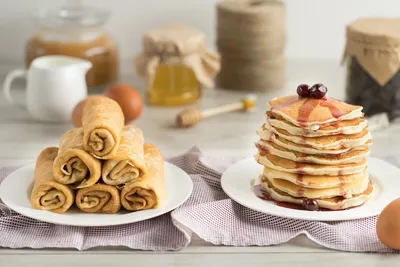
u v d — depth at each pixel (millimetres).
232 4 1563
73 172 1028
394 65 1363
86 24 1503
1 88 1572
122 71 1663
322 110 1054
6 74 1632
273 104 1085
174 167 1146
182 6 1673
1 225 1033
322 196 1049
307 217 1021
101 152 1022
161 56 1472
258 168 1158
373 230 1033
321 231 1016
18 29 1672
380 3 1690
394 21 1450
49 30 1507
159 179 1058
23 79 1624
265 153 1083
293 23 1701
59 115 1400
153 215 1021
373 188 1108
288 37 1712
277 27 1531
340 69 1680
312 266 968
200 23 1684
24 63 1688
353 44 1386
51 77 1384
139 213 1027
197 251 997
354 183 1054
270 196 1083
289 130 1047
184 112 1388
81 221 1010
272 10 1515
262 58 1538
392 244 979
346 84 1428
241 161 1177
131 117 1386
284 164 1056
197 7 1673
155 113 1461
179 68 1483
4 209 1066
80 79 1416
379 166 1159
